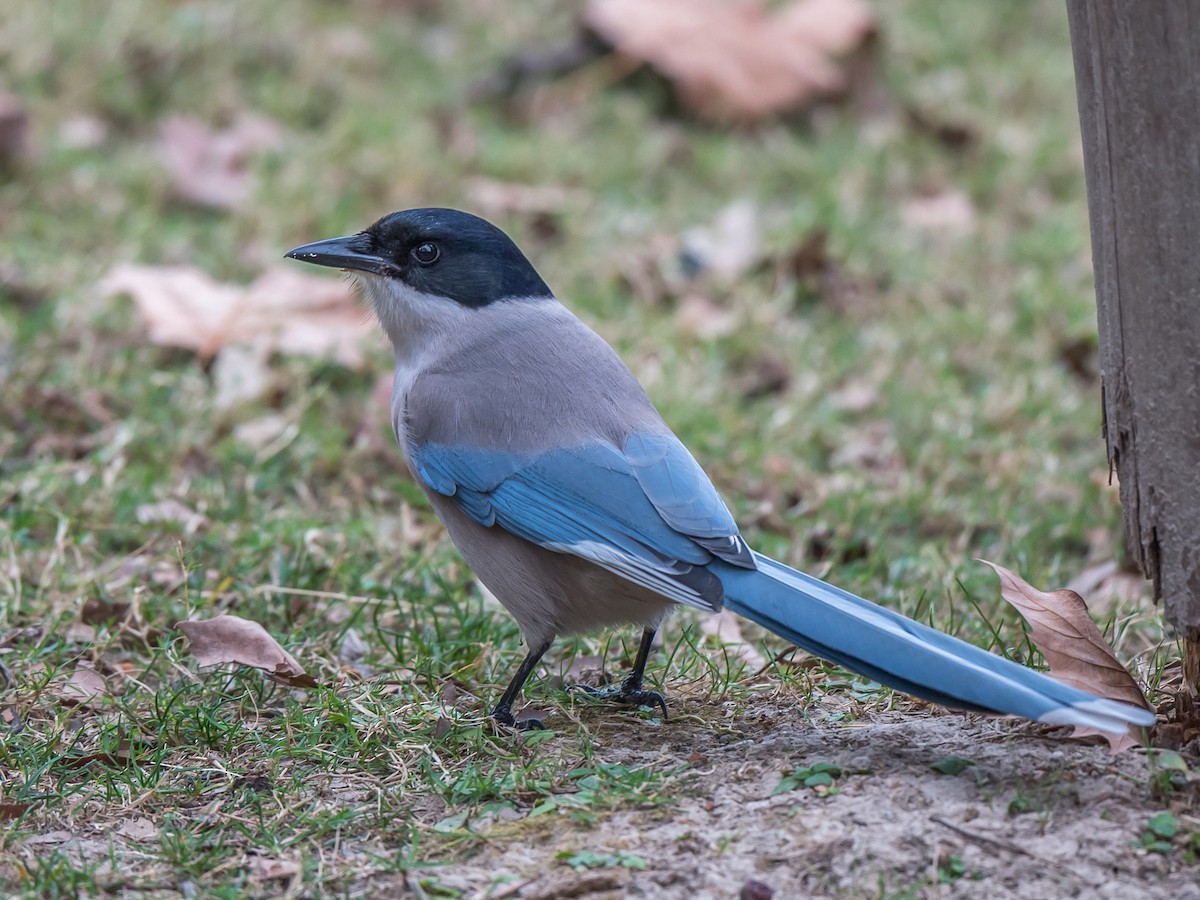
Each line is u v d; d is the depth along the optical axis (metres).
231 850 7.14
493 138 18.64
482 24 21.36
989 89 20.12
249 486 11.75
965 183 18.36
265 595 10.23
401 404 9.40
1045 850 6.66
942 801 7.08
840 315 15.76
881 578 10.96
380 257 9.59
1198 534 7.21
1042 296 15.62
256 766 7.98
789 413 13.54
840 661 7.34
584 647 9.76
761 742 7.95
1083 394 14.16
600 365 9.05
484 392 8.91
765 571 7.80
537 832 7.12
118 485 11.59
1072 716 6.82
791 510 12.15
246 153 17.75
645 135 19.19
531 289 9.60
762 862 6.75
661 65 19.86
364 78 19.88
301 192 16.92
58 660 9.28
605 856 6.84
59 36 19.17
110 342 14.07
